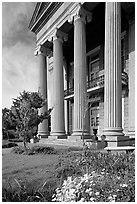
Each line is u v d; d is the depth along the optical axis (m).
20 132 13.70
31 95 14.45
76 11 18.78
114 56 14.07
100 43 24.20
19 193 4.79
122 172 5.81
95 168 6.51
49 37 24.75
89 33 25.38
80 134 16.98
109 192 4.20
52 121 23.72
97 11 20.81
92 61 25.89
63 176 6.21
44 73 28.09
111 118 13.72
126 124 18.92
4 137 25.73
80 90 17.77
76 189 4.38
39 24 27.69
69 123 30.53
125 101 19.22
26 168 7.83
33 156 11.08
